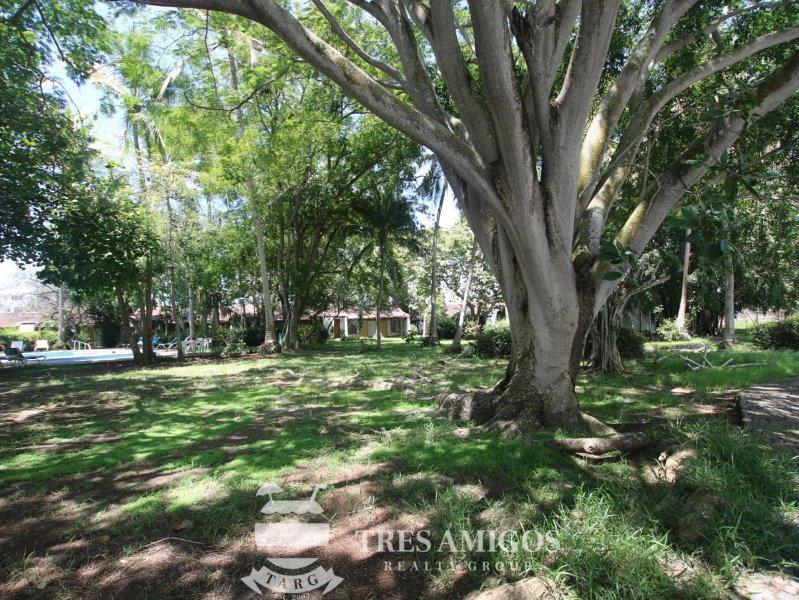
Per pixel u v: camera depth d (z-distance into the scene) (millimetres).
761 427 5148
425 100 6281
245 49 15516
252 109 16125
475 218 6250
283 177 18688
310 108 15727
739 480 3527
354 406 7656
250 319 33750
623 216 11750
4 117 10359
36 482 4488
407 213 22422
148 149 20781
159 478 4453
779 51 8047
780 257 21938
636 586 2533
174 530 3404
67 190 13570
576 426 5414
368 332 50594
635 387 9031
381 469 4398
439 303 40781
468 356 17250
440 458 4605
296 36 4266
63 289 31297
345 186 21734
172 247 18266
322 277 27359
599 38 4684
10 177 11406
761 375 9141
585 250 5746
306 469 4500
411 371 12344
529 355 5742
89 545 3227
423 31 5781
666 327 24359
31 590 2756
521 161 4539
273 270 24875
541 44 4770
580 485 3924
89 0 9844
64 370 15891
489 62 4180
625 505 3504
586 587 2584
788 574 2703
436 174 21766
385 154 20578
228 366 15500
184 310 35312
